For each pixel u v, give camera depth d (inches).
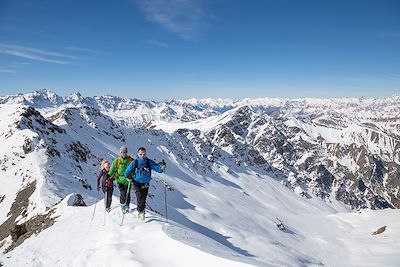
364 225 3289.9
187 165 6136.8
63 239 578.2
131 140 5679.1
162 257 418.6
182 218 2760.8
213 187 5551.2
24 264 537.0
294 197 7637.8
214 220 3041.3
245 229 3046.3
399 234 2294.5
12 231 922.1
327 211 7583.7
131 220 575.8
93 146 3961.6
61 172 1979.6
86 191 1800.0
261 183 7524.6
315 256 2172.7
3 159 2117.4
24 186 1743.4
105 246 484.7
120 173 603.8
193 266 383.6
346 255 2161.7
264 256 1534.2
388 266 1678.2
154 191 3464.6
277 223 3690.9
